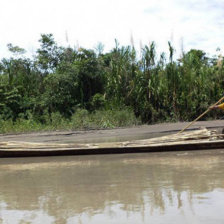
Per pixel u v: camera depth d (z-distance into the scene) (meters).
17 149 6.93
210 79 23.92
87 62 22.58
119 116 19.66
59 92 21.81
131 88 21.97
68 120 19.70
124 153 7.02
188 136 7.85
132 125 19.62
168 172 4.57
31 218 2.66
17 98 21.44
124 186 3.74
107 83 22.83
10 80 21.83
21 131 16.81
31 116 19.92
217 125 16.56
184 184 3.71
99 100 22.05
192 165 5.16
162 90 22.53
